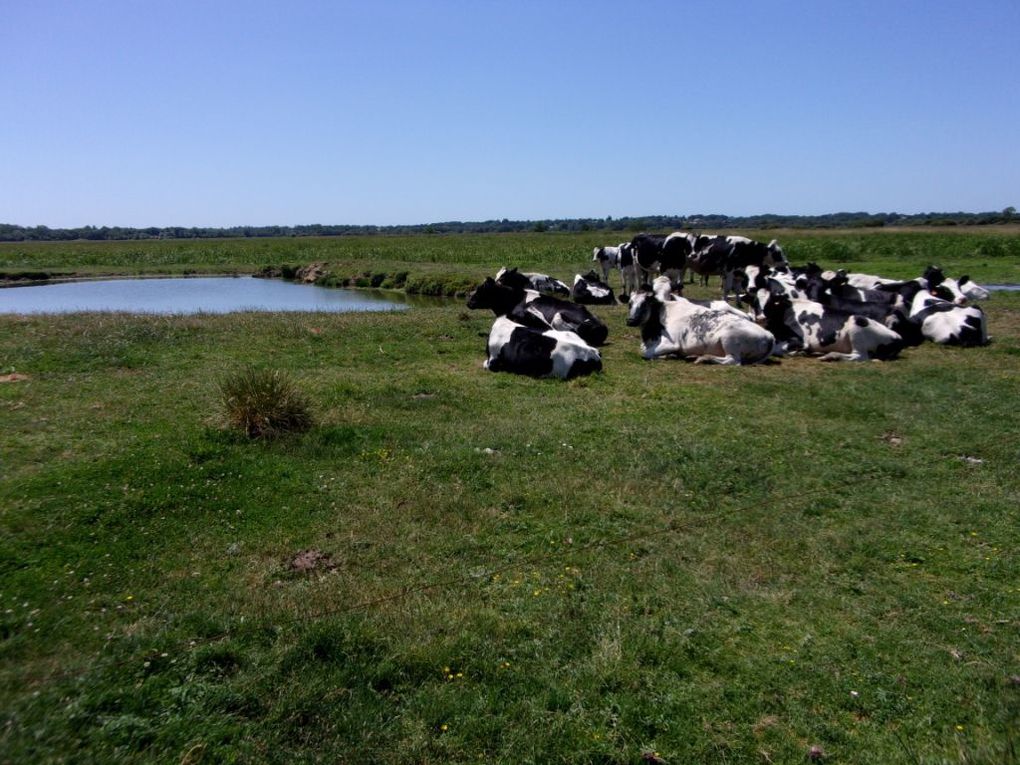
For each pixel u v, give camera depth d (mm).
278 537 5371
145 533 5348
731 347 11500
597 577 4887
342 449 7074
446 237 95375
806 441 7656
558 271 30531
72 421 7762
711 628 4332
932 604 4609
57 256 54031
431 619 4312
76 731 3367
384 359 11680
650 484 6445
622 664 3943
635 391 9719
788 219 165875
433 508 5871
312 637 4047
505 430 7797
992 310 16828
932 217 134875
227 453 6867
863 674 3924
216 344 12164
